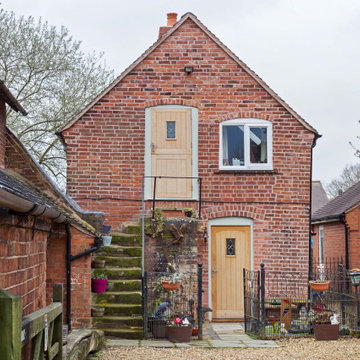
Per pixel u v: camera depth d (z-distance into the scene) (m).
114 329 12.37
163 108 15.59
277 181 15.54
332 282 17.36
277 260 15.38
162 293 13.81
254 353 11.09
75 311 12.05
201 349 11.46
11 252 6.11
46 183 10.70
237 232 15.48
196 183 15.48
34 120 22.16
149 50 15.60
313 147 15.80
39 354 5.27
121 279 13.50
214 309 15.19
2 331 3.81
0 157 9.89
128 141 15.51
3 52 21.08
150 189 15.44
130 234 14.66
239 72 15.66
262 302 12.96
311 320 13.26
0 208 5.37
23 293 6.73
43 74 21.97
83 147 15.45
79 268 12.09
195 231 14.58
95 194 15.37
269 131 15.59
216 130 15.58
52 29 21.84
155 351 11.06
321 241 24.72
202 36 15.72
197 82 15.64
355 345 12.02
